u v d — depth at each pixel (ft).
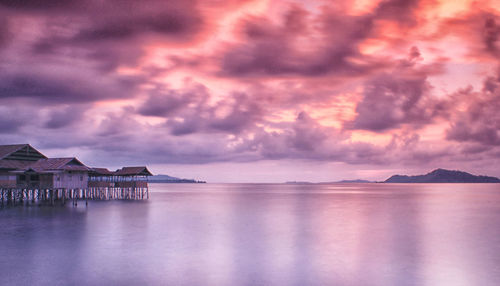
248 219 136.05
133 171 251.80
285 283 55.06
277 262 67.46
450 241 89.76
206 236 95.86
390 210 180.04
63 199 191.83
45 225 113.80
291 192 487.20
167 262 67.10
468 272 61.00
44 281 55.47
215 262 67.41
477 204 228.22
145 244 84.23
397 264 66.33
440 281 56.18
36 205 181.06
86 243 84.99
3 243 84.69
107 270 61.62
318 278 57.57
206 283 54.95
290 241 89.15
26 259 68.90
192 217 141.69
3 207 170.71
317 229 109.91
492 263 66.95
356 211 173.47
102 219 130.41
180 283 54.90
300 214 157.48
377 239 92.32
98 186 241.76
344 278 57.57
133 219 131.95
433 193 445.78
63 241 87.30
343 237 95.09
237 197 323.37
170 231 103.96
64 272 60.29
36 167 179.11
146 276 58.29
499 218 142.41
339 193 441.68
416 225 120.06
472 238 93.76
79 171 186.60
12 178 178.81
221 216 146.51
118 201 228.22
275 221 130.31
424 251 77.77
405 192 485.56
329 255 73.51
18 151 187.93
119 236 94.99
